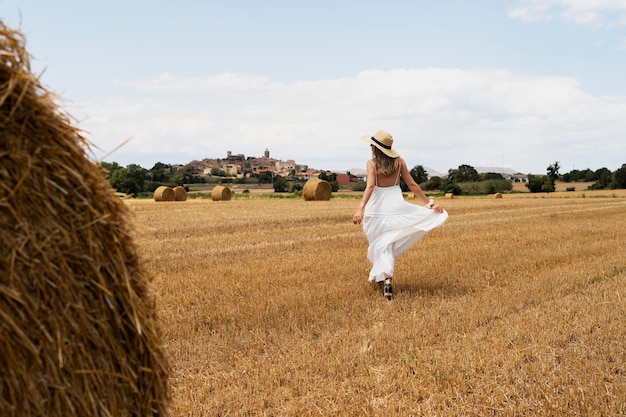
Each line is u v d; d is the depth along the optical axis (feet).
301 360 16.79
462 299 23.93
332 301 23.84
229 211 77.30
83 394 7.91
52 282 7.60
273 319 21.09
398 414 13.33
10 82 7.36
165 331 19.40
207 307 22.58
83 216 8.10
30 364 7.32
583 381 14.88
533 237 44.78
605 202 123.95
